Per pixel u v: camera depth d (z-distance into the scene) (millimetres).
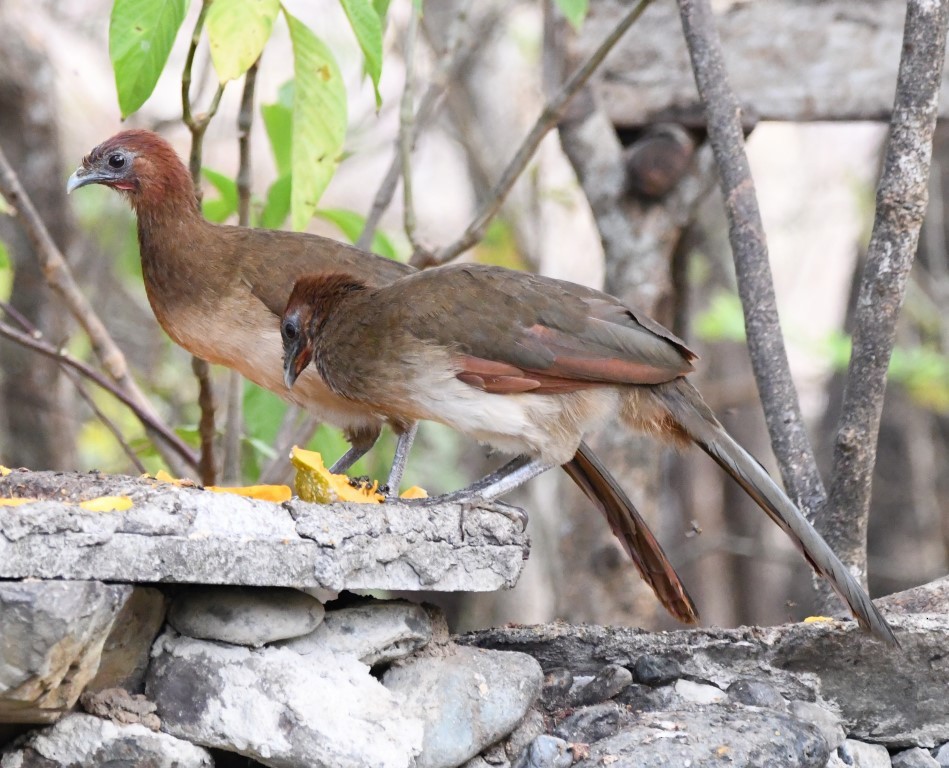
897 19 13641
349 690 7332
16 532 6293
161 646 7254
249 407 12977
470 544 7746
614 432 13875
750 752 7711
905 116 9562
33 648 6125
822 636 8648
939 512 20891
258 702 7090
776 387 10211
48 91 16859
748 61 13883
